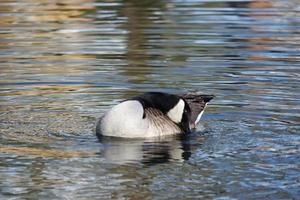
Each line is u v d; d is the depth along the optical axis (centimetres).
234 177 1555
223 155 1702
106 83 2317
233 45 2739
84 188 1494
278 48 2708
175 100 1919
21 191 1477
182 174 1573
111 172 1585
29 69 2469
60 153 1714
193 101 1983
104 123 1853
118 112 1845
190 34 2897
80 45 2748
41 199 1438
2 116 2011
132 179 1544
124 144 1791
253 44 2756
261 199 1434
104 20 3158
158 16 3225
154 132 1848
